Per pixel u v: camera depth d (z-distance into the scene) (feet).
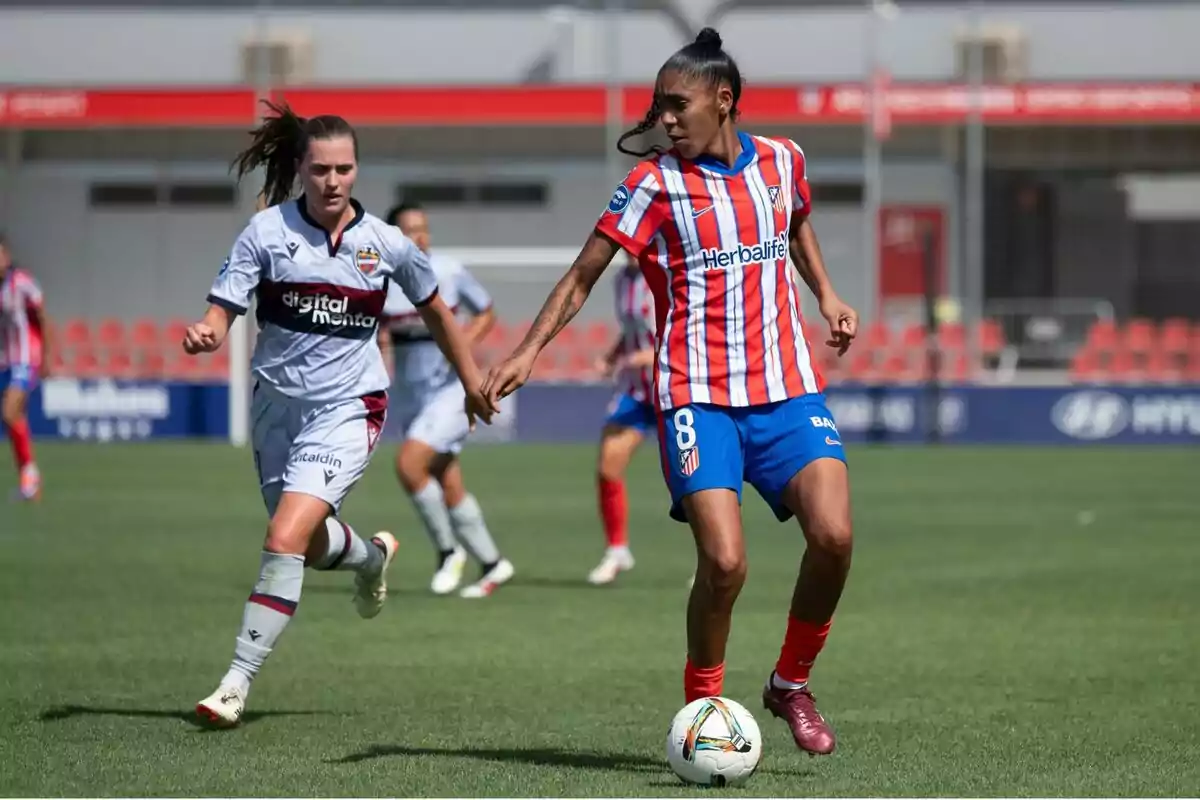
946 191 375.86
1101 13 387.75
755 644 103.81
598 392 321.11
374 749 72.13
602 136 372.99
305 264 76.95
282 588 76.38
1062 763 69.36
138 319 378.32
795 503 65.92
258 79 357.41
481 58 387.75
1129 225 380.17
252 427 81.25
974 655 99.25
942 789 64.13
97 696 84.89
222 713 75.10
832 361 342.03
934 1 386.73
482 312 132.77
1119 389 316.19
